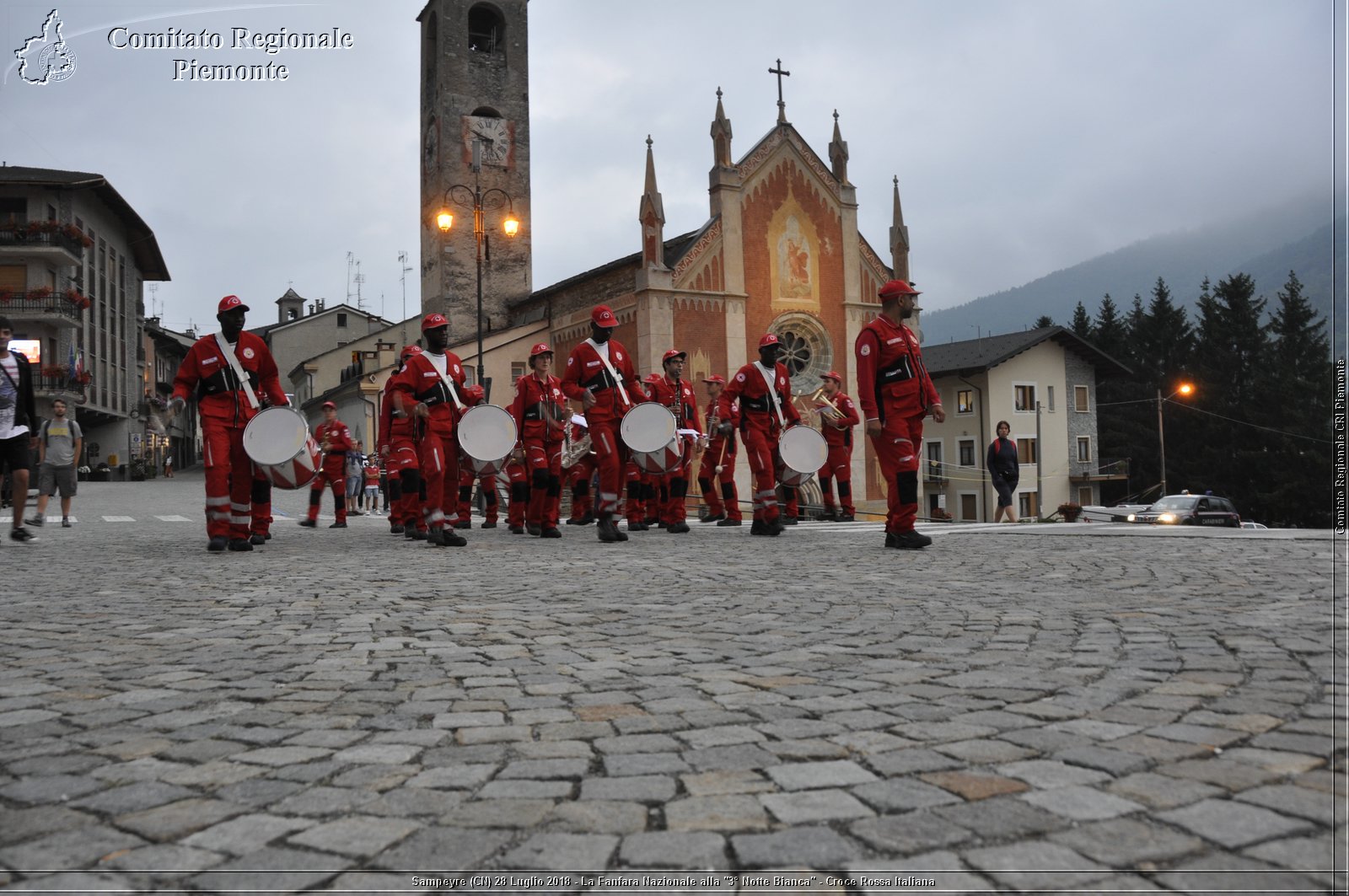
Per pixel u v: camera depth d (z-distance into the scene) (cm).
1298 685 353
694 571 814
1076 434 6000
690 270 3978
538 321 4541
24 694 382
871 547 1019
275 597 676
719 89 4112
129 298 6144
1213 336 7350
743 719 328
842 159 4359
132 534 1443
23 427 1195
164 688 391
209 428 1055
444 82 4884
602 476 1184
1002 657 423
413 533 1286
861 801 247
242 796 259
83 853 223
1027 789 253
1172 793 247
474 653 459
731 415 1265
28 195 4769
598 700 359
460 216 4884
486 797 255
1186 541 924
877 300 4406
